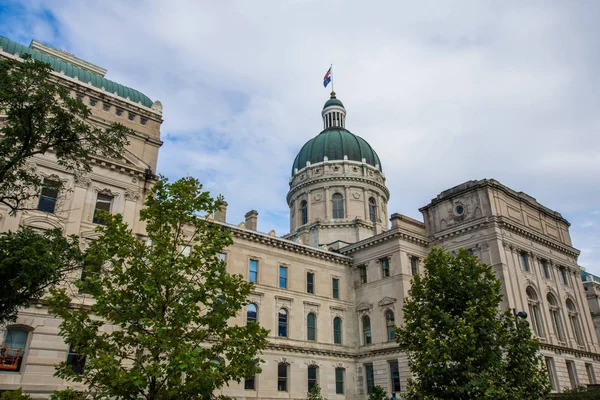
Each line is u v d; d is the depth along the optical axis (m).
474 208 55.72
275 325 53.34
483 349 26.30
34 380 34.94
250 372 20.02
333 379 55.62
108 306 19.83
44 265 21.66
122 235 21.73
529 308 52.25
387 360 54.53
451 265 31.25
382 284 58.44
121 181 43.59
